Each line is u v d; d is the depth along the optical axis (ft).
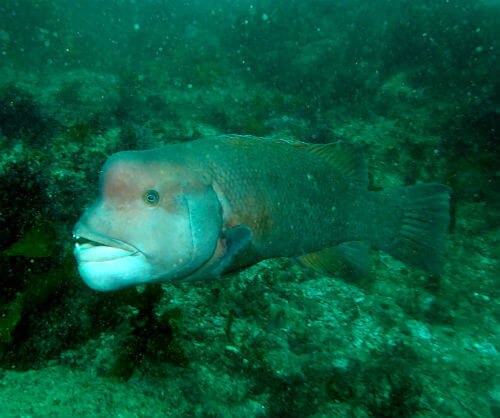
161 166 2.46
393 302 5.01
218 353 3.63
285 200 2.95
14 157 5.29
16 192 4.04
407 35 12.73
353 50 13.07
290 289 4.73
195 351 3.57
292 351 3.93
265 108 10.25
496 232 6.54
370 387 3.63
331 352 4.02
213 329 3.86
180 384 3.26
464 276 5.68
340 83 11.34
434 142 8.66
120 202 2.32
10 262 3.40
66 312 3.41
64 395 2.88
